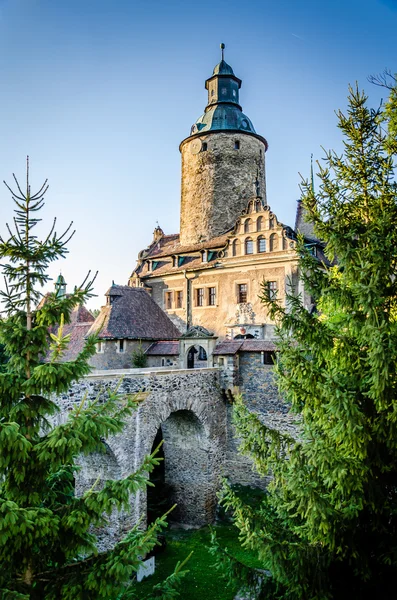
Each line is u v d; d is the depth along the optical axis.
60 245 6.86
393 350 7.01
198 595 13.59
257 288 26.61
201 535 18.06
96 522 6.36
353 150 8.82
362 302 7.53
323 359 8.88
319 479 8.28
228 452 20.81
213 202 33.53
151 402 16.64
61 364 6.56
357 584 8.05
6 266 6.67
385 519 8.17
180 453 20.33
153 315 27.25
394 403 7.16
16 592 5.22
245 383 20.58
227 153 33.72
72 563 6.54
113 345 24.19
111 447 14.86
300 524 9.38
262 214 26.78
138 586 13.98
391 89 8.66
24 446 5.87
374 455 7.80
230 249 28.22
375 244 7.85
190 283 30.31
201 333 23.05
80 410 6.57
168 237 39.00
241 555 15.95
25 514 5.43
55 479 7.81
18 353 6.74
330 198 8.95
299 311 8.87
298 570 7.60
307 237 27.19
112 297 26.02
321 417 8.03
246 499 19.11
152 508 18.59
